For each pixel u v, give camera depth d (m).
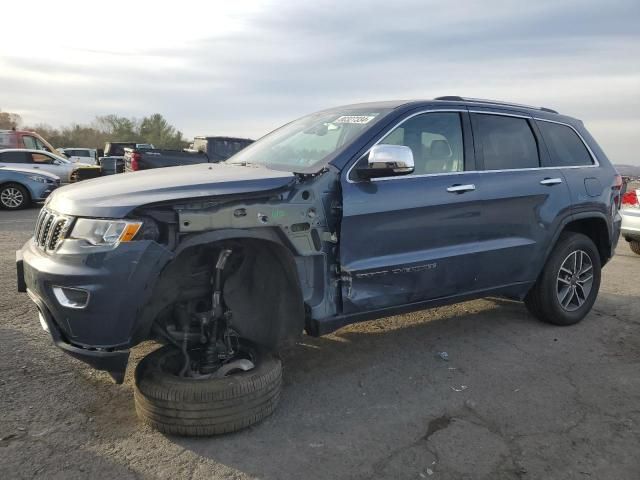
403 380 4.02
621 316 5.69
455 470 2.94
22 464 2.84
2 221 11.66
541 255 4.91
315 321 3.60
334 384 3.92
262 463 2.94
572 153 5.34
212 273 3.38
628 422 3.49
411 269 3.98
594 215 5.29
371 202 3.73
